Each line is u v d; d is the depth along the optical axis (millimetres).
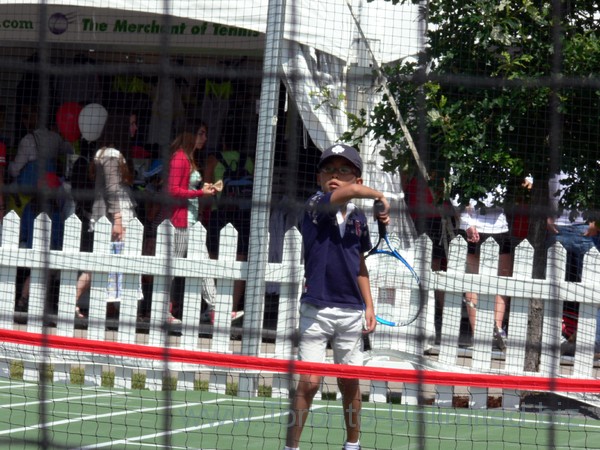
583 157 18062
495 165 18297
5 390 17500
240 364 13375
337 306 12594
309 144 21016
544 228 18969
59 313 19078
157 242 18859
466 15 18094
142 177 22156
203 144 21453
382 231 12539
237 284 19828
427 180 18016
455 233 19891
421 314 16406
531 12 17766
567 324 18438
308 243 12695
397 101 18734
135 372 18406
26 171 22016
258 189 18172
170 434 13367
